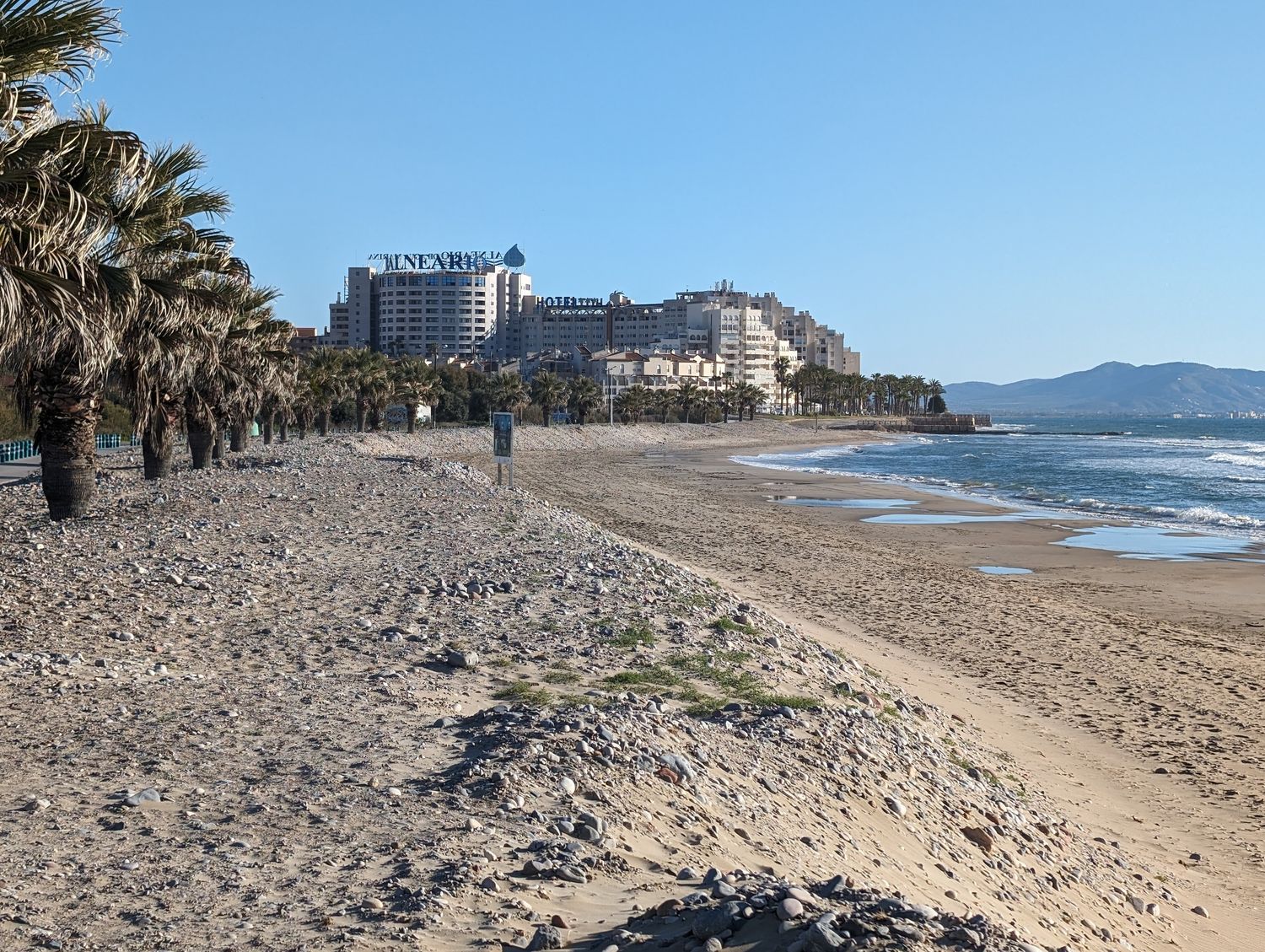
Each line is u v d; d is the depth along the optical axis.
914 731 15.42
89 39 13.87
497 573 23.64
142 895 6.77
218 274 31.20
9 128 14.06
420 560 25.48
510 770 9.55
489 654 15.88
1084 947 9.10
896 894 8.35
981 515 58.97
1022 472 107.06
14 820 8.11
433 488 47.19
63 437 29.83
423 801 8.85
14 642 15.15
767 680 15.98
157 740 10.60
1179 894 11.77
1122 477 97.56
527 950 5.97
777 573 34.97
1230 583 35.62
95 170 16.16
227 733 11.00
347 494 42.91
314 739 10.88
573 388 175.88
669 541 43.12
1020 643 25.03
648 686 14.54
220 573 22.14
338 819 8.38
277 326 49.25
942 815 12.02
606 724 11.47
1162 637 26.38
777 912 5.79
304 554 25.72
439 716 12.08
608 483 81.00
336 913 6.50
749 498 70.19
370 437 105.31
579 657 16.11
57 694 12.27
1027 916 9.50
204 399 47.88
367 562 24.94
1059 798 14.62
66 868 7.18
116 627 16.64
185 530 28.83
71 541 25.91
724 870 8.02
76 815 8.30
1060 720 18.69
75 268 15.87
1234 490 81.88
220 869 7.24
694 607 21.36
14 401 30.81
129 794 8.73
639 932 6.08
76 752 10.05
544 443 147.75
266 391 59.34
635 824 8.72
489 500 43.22
